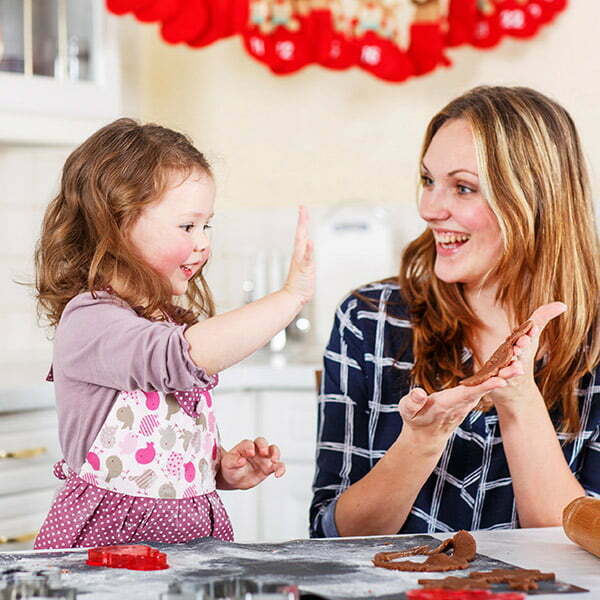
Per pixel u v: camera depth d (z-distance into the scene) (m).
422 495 1.75
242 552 1.26
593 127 3.18
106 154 1.56
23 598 1.05
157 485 1.50
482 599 1.05
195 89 3.60
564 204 1.74
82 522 1.47
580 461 1.79
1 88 2.80
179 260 1.57
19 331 3.25
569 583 1.15
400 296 1.90
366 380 1.86
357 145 3.47
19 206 3.23
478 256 1.74
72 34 2.96
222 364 1.39
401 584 1.11
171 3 2.88
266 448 1.61
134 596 1.06
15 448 2.55
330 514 1.68
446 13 3.20
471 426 1.74
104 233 1.52
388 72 2.97
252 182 3.58
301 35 3.00
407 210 3.41
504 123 1.72
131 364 1.38
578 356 1.77
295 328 3.37
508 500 1.74
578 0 3.19
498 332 1.80
